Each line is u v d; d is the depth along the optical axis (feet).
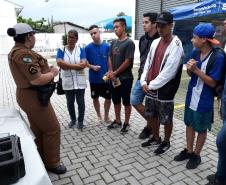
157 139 13.03
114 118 17.57
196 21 26.30
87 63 14.94
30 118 9.53
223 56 9.28
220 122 16.26
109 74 13.98
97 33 15.10
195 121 10.23
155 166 11.16
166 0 42.96
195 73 9.50
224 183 9.15
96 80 15.76
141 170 10.89
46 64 9.32
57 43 91.91
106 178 10.38
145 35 12.79
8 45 86.58
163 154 12.17
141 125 16.07
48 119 9.50
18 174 4.55
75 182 10.13
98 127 15.93
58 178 10.39
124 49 13.57
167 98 11.02
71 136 14.64
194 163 10.85
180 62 10.59
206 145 13.02
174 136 14.21
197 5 21.81
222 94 8.77
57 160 10.48
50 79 8.92
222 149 8.52
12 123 7.23
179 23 26.78
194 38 9.55
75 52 14.56
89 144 13.55
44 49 90.48
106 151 12.71
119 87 14.48
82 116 15.44
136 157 12.00
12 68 8.70
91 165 11.41
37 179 4.59
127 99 14.39
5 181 4.45
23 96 9.04
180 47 10.50
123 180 10.21
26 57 8.40
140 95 13.01
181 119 17.17
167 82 10.77
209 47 9.54
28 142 5.88
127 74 13.94
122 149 12.85
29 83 8.82
